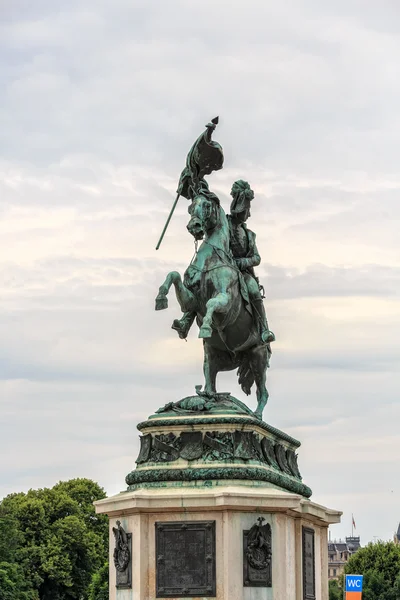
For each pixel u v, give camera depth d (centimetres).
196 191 2616
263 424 2448
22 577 8838
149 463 2406
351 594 4184
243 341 2588
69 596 9988
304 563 2533
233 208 2667
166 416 2433
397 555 11138
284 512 2375
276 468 2509
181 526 2323
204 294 2497
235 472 2342
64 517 10038
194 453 2378
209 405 2447
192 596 2305
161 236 2623
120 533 2380
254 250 2638
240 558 2311
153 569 2330
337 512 2716
